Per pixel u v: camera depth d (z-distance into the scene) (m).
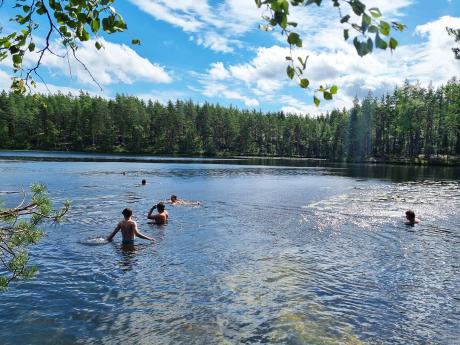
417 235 15.05
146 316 7.62
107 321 7.38
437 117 95.81
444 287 9.37
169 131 139.12
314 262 11.27
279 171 56.66
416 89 103.75
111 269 10.40
